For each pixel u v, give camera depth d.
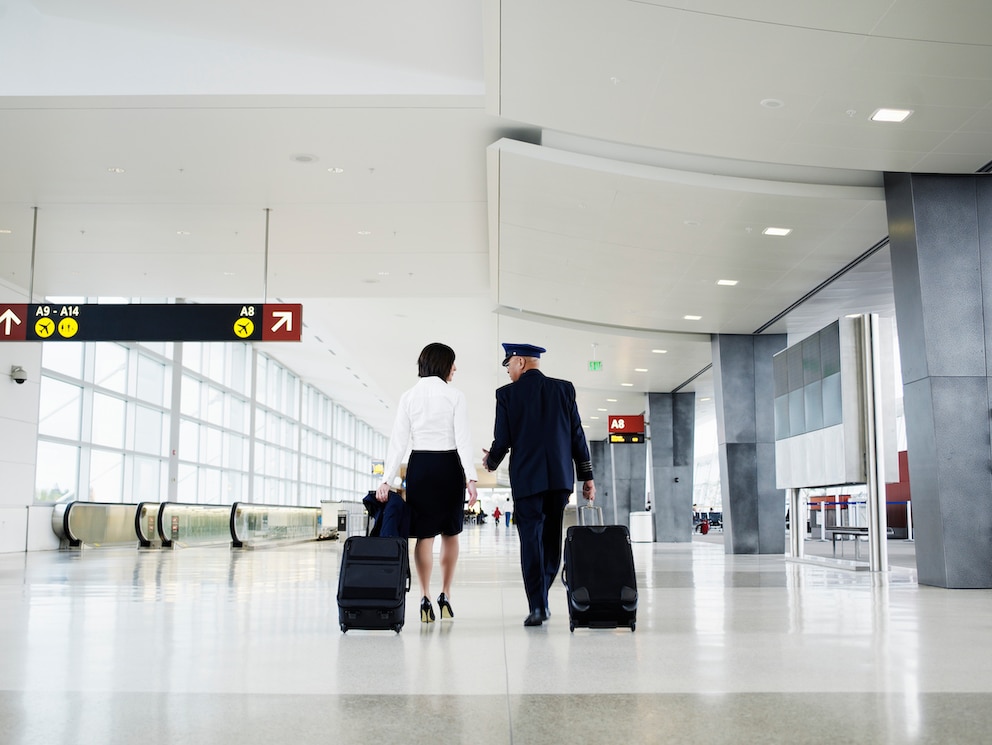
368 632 5.30
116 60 10.60
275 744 2.56
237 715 2.96
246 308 13.90
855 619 6.05
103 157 12.45
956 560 10.04
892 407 13.93
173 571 12.61
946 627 5.55
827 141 10.26
